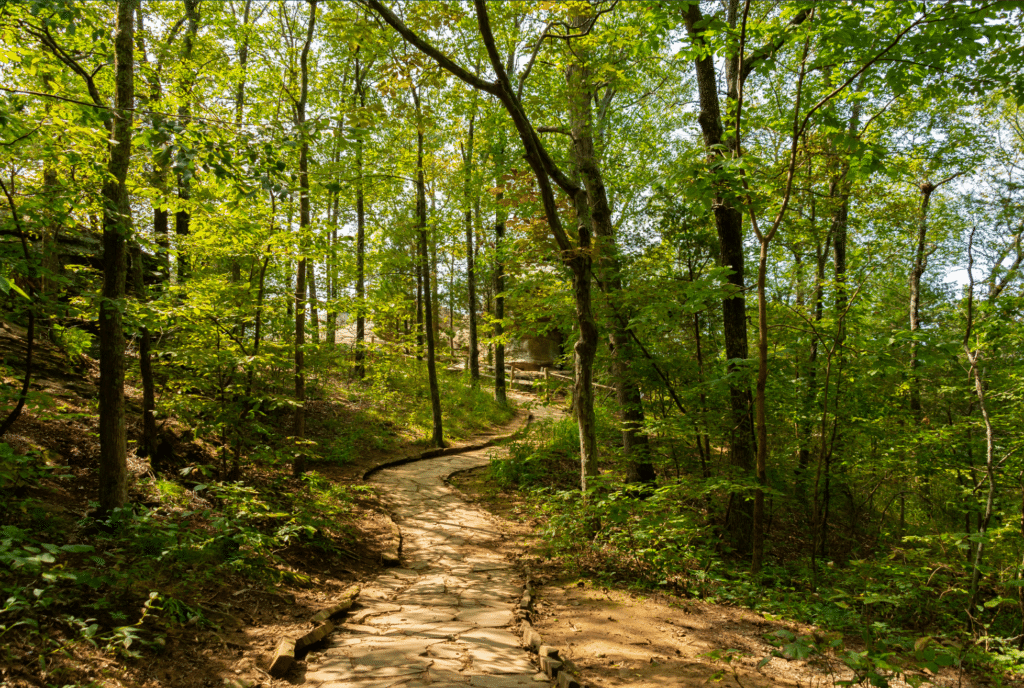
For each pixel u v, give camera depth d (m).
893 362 6.79
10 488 5.07
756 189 6.23
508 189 8.92
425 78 7.81
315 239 8.27
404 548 7.75
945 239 13.88
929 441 7.73
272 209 8.16
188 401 7.34
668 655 4.21
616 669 3.91
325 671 3.77
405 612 5.25
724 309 8.64
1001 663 4.53
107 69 6.95
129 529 5.13
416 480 11.28
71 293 8.45
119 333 5.55
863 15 5.43
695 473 9.07
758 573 6.47
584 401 7.95
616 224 16.08
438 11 7.57
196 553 5.26
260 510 6.55
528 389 23.48
